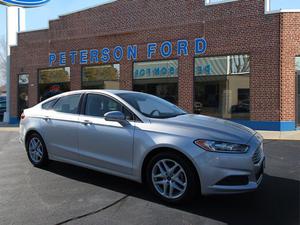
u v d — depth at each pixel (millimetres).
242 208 4992
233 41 15617
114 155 5734
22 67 23656
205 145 4832
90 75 20359
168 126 5254
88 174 6816
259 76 15062
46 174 6828
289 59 14641
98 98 6320
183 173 5008
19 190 5812
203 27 16344
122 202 5234
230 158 4762
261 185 6102
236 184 4812
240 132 5195
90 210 4902
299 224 4430
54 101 7164
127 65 18766
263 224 4445
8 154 9328
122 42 18922
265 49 14883
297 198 5410
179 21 17016
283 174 6875
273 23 14672
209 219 4605
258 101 15125
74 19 20875
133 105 5836
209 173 4770
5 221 4508
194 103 16750
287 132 14148
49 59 22141
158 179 5281
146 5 18031
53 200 5312
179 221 4531
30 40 23141
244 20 15328
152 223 4465
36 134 7242
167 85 17562
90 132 6086
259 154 5172
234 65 15719
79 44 20688
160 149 5211
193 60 16719
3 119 25891
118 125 5707
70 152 6453
